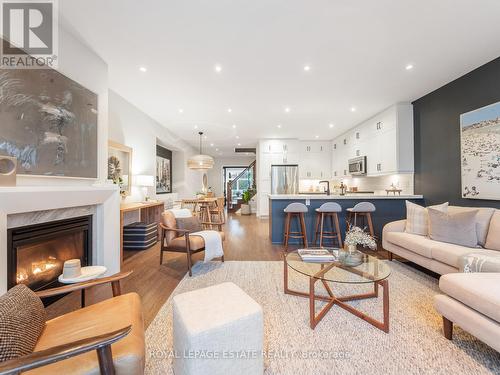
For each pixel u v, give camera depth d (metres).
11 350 0.90
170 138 6.45
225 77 3.31
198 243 3.03
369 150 5.27
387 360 1.48
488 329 1.40
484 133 3.00
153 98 4.08
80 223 2.54
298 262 2.24
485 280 1.57
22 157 1.86
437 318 1.94
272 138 7.41
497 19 2.17
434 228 2.84
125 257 3.64
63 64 2.26
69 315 1.30
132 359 1.01
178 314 1.28
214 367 1.16
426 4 1.98
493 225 2.51
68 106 2.32
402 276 2.83
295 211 3.97
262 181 7.51
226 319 1.21
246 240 4.80
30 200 1.79
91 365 0.97
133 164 4.47
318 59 2.86
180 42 2.51
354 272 2.00
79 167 2.46
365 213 4.28
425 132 4.03
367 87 3.67
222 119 5.35
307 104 4.39
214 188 11.58
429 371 1.39
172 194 6.77
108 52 2.69
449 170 3.58
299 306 2.14
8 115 1.75
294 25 2.25
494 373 1.38
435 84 3.58
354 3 1.97
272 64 2.97
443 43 2.54
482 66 3.04
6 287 1.67
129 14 2.09
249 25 2.25
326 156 7.67
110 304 1.39
